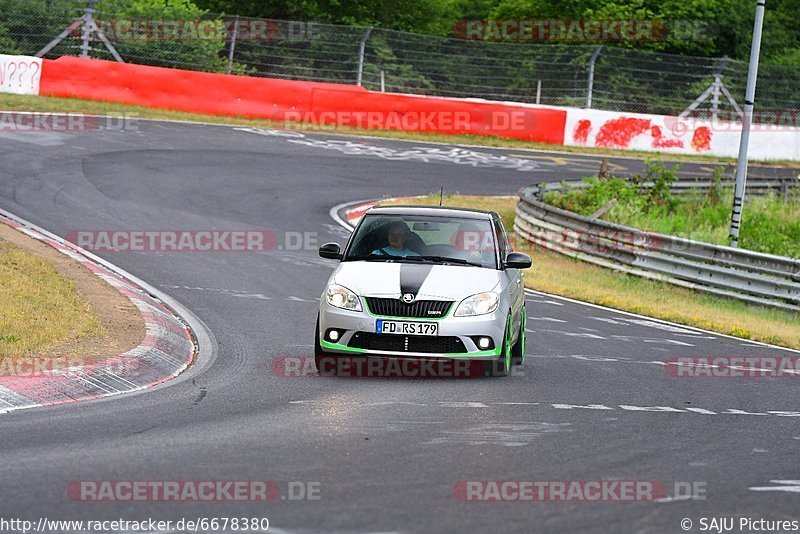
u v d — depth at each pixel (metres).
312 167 105.88
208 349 42.38
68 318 41.66
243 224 77.56
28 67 117.50
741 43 192.38
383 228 40.75
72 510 20.70
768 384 42.28
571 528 20.98
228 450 26.16
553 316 57.06
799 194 118.00
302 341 45.00
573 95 144.62
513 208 101.00
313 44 138.38
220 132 115.75
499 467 25.78
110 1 130.12
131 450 25.67
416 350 37.19
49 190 78.75
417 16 190.62
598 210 91.56
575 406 34.56
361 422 30.33
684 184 112.25
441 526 20.58
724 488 25.08
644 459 27.67
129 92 120.75
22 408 30.05
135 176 89.06
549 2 183.88
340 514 21.05
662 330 56.00
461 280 38.22
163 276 57.75
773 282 68.81
